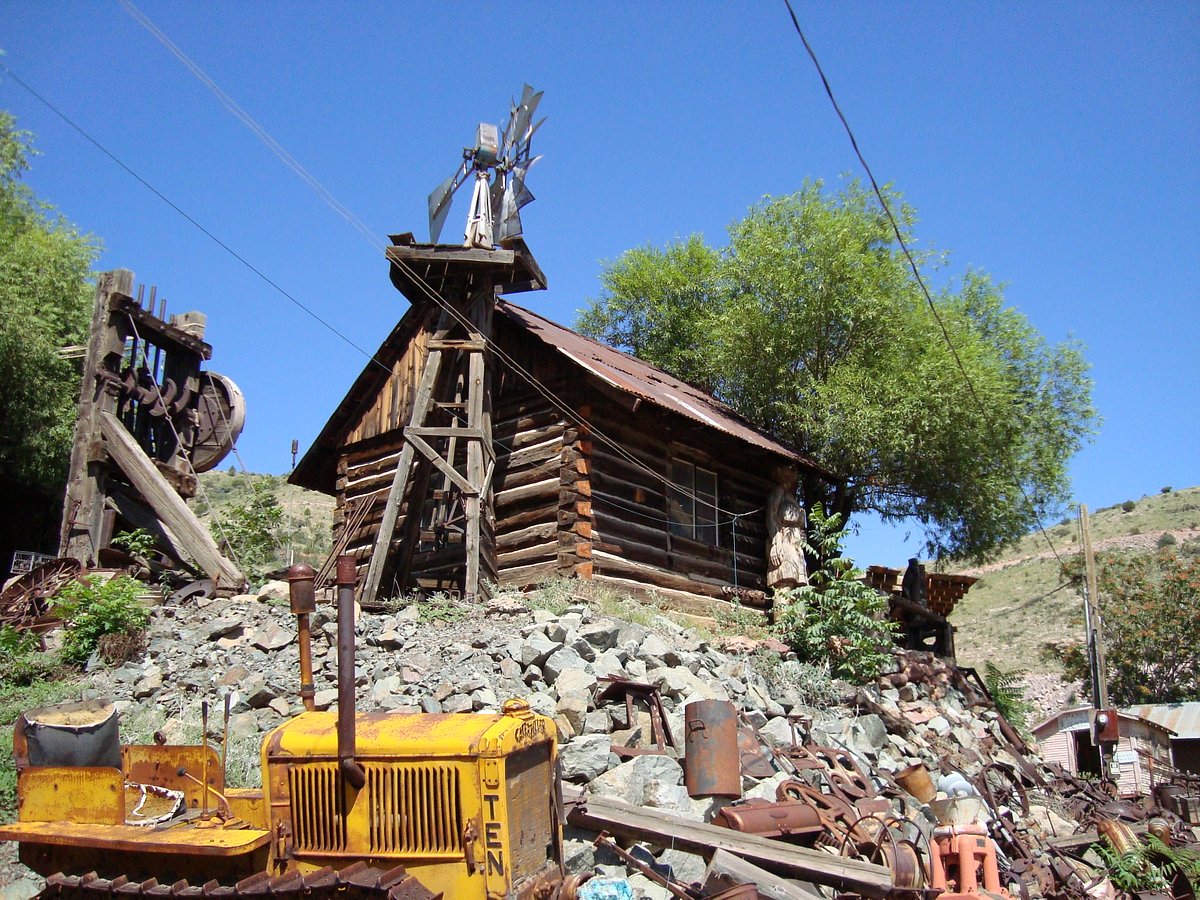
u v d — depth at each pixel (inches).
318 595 574.9
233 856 235.1
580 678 402.9
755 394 901.2
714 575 685.9
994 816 440.1
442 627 477.4
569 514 590.6
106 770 248.7
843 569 647.8
